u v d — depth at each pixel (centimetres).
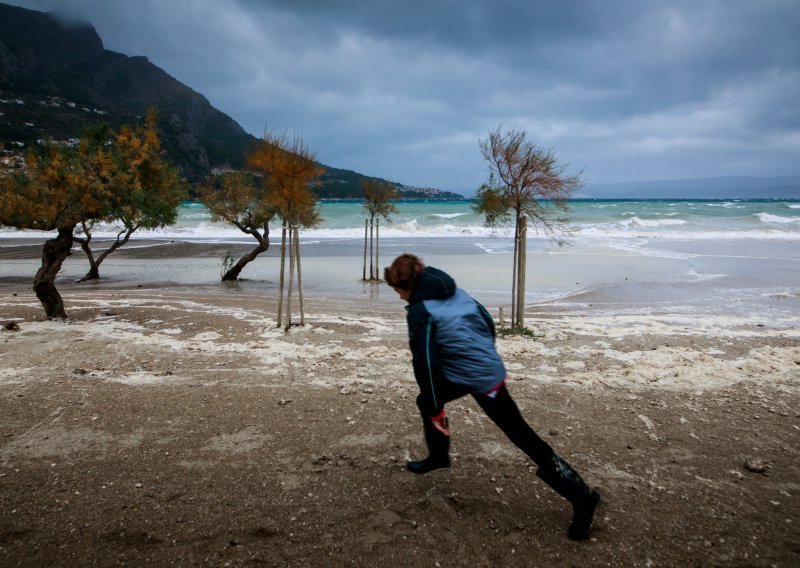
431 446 348
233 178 1870
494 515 321
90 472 371
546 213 963
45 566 268
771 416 492
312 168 1365
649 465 391
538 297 1477
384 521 312
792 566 272
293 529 303
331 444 422
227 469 378
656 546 291
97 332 884
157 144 1175
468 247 2902
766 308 1277
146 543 289
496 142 932
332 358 704
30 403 508
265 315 1081
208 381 592
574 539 296
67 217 998
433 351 292
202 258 2523
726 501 339
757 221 4259
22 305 1200
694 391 566
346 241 3328
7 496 336
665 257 2389
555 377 621
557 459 297
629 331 925
